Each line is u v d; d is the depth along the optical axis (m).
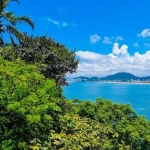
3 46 21.69
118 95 95.44
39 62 19.41
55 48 21.25
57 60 20.59
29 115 8.16
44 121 9.55
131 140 17.23
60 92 15.03
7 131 8.33
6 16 23.03
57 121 11.55
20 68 10.62
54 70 20.78
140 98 83.56
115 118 18.47
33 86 10.09
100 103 19.75
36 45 20.81
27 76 10.13
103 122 17.30
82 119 14.88
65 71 21.58
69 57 21.22
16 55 19.36
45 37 21.89
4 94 8.27
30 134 9.23
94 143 11.96
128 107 19.12
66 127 11.56
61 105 14.10
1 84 8.62
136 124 17.95
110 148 14.69
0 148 8.19
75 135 11.47
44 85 10.55
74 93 100.69
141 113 52.59
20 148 8.23
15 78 9.39
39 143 9.29
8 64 11.16
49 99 10.20
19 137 8.66
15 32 21.88
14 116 8.61
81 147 10.68
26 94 8.81
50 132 10.45
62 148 9.99
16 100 8.38
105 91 122.19
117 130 17.31
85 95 89.50
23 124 8.73
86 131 12.78
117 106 19.28
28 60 19.81
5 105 8.34
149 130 18.27
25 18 23.83
